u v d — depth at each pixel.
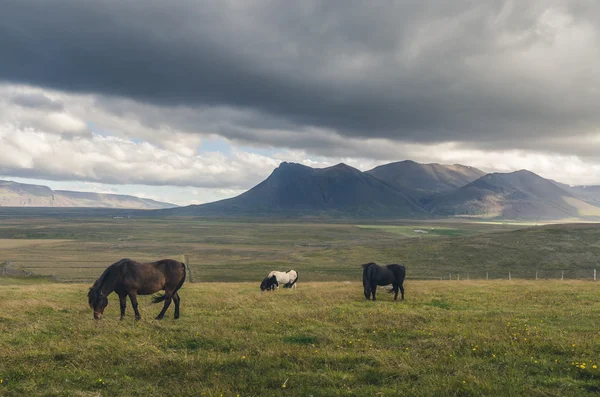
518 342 11.78
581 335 12.70
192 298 23.84
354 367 10.04
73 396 8.38
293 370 9.84
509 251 92.19
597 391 8.36
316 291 27.53
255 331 13.75
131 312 18.58
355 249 116.00
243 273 87.88
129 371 9.88
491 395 8.09
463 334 12.81
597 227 106.38
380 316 16.28
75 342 12.43
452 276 77.50
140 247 170.88
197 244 189.00
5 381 9.23
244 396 8.38
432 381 8.84
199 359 10.50
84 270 96.25
